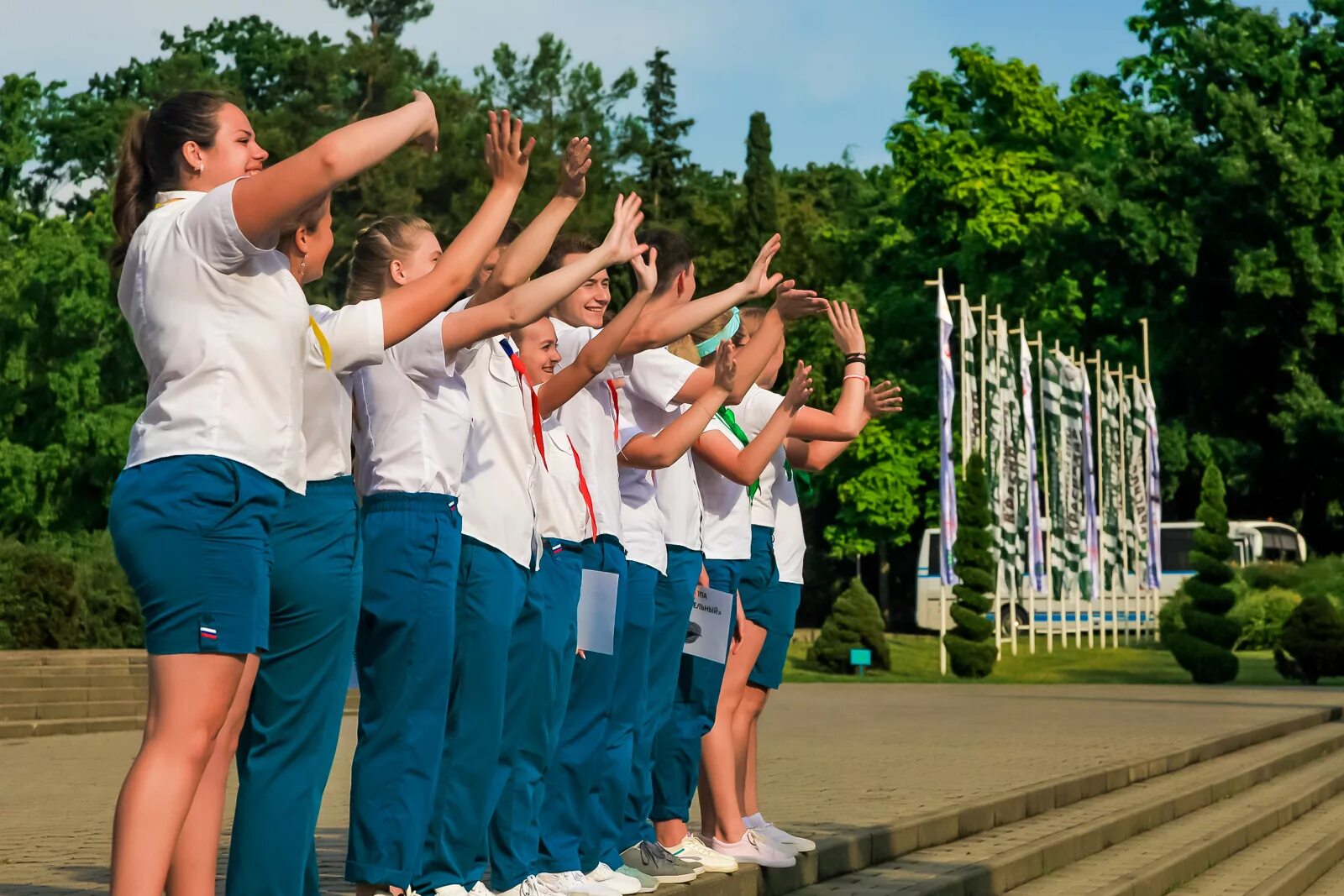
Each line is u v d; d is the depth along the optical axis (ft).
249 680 12.28
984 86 150.61
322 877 20.22
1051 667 105.81
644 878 18.76
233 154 12.30
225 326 11.31
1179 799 37.01
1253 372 148.97
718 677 20.92
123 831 10.64
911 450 156.76
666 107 209.56
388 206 138.92
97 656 70.85
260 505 11.28
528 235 15.14
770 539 23.00
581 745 17.98
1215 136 147.43
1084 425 113.19
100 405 128.26
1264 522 140.67
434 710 14.73
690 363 20.15
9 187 171.22
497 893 16.72
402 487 14.70
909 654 117.08
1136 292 146.72
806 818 27.66
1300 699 74.90
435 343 14.58
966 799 30.83
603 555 17.89
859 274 173.27
